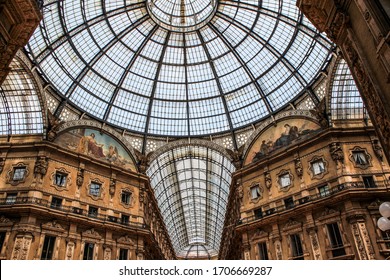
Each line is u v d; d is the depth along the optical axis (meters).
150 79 35.16
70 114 30.31
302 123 29.64
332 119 27.44
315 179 26.03
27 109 27.98
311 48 28.66
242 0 30.48
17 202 23.67
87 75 31.27
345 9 11.44
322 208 24.16
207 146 35.47
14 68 25.80
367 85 10.93
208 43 34.53
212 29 33.41
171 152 38.56
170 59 35.28
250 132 34.31
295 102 31.19
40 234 23.19
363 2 9.94
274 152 30.50
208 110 36.78
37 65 26.33
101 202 28.22
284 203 27.12
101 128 31.98
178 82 36.16
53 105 28.89
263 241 26.80
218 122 36.41
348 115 27.83
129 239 27.95
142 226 29.72
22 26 11.19
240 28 32.00
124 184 30.84
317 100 29.08
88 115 31.66
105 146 31.58
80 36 29.17
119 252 26.89
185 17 33.91
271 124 32.28
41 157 25.88
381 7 9.56
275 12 29.16
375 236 21.42
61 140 28.31
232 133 35.09
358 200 22.77
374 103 10.70
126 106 34.62
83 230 25.64
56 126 28.16
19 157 26.16
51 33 26.62
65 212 24.77
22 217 23.08
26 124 28.06
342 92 27.62
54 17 25.92
